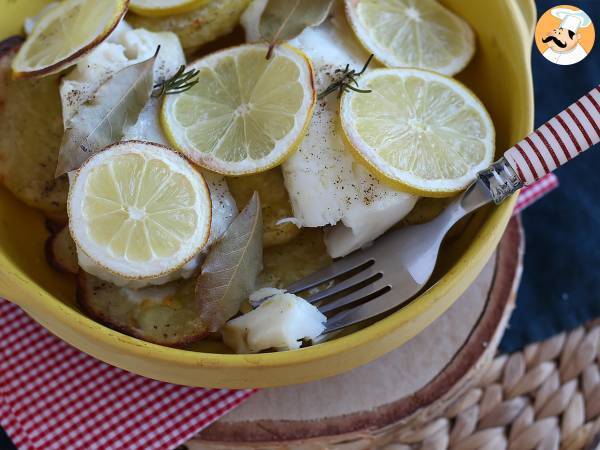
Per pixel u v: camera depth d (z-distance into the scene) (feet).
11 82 1.33
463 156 1.22
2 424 1.31
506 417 1.41
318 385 1.35
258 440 1.32
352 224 1.23
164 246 1.14
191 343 1.24
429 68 1.34
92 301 1.24
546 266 1.59
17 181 1.32
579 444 1.39
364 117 1.21
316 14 1.29
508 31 1.28
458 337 1.39
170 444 1.30
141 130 1.22
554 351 1.47
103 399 1.32
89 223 1.14
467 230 1.26
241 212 1.20
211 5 1.33
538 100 1.71
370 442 1.36
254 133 1.22
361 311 1.22
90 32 1.23
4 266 1.14
